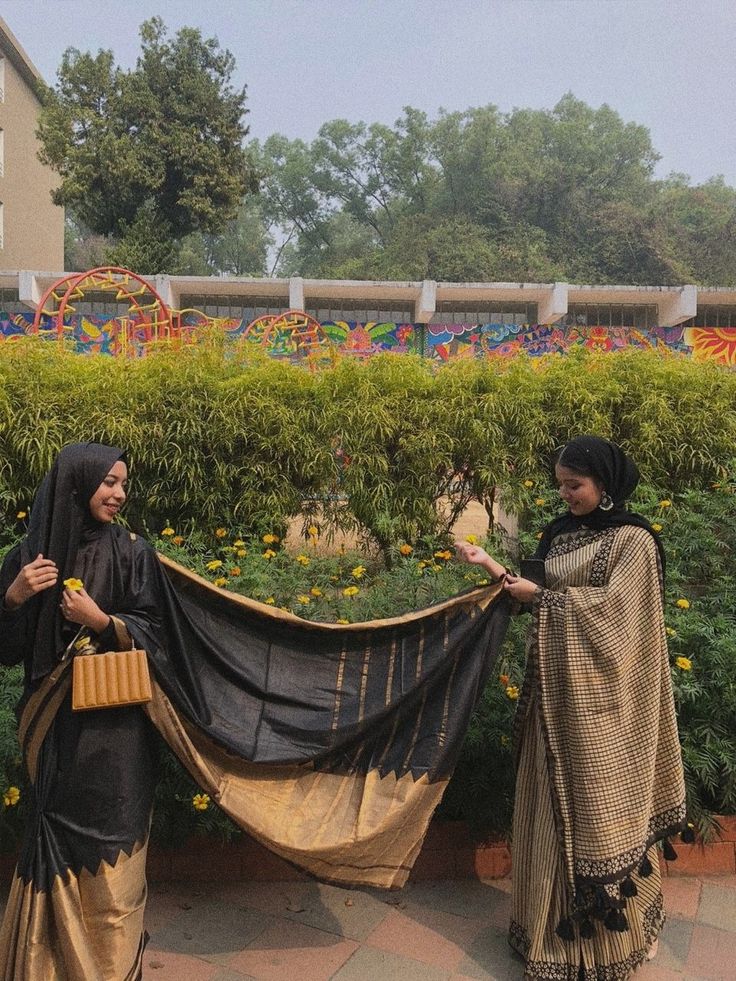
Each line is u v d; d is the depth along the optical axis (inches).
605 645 92.7
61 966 82.8
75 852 84.2
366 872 98.0
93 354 196.9
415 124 1798.7
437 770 100.2
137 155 816.9
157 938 107.3
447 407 187.6
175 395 179.8
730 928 110.8
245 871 121.2
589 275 1489.9
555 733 95.3
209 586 99.2
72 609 83.3
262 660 102.0
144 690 85.3
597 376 196.5
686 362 206.5
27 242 1065.5
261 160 2015.3
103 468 86.0
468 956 104.3
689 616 134.3
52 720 86.4
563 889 96.0
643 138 1974.7
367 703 102.1
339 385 187.3
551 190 1588.3
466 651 104.3
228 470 183.5
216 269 2225.6
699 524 164.6
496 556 166.7
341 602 147.0
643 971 101.0
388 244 1679.4
